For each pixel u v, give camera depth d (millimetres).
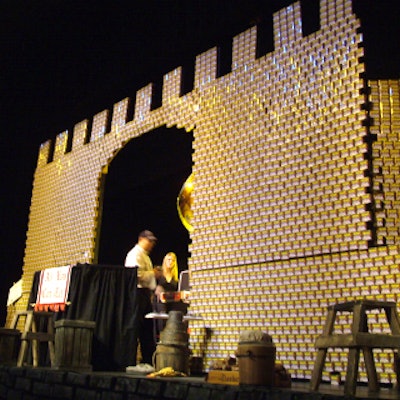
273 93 5914
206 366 5855
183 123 6988
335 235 5020
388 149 4941
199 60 6961
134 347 4930
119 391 3541
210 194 6324
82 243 8305
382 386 4398
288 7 5980
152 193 10070
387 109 5055
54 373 4109
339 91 5285
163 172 9648
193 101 6891
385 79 5520
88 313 4953
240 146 6121
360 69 5160
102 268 5117
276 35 6031
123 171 10266
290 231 5395
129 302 5090
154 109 7828
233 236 5941
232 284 5840
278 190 5598
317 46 5590
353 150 5043
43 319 5551
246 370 3305
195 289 6215
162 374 4316
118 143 8109
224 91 6488
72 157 9078
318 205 5211
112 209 10680
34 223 9555
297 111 5617
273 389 2896
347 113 5168
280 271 5414
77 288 5031
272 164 5723
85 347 4629
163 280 7062
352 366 3029
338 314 4820
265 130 5883
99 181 8352
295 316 5176
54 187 9328
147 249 6043
